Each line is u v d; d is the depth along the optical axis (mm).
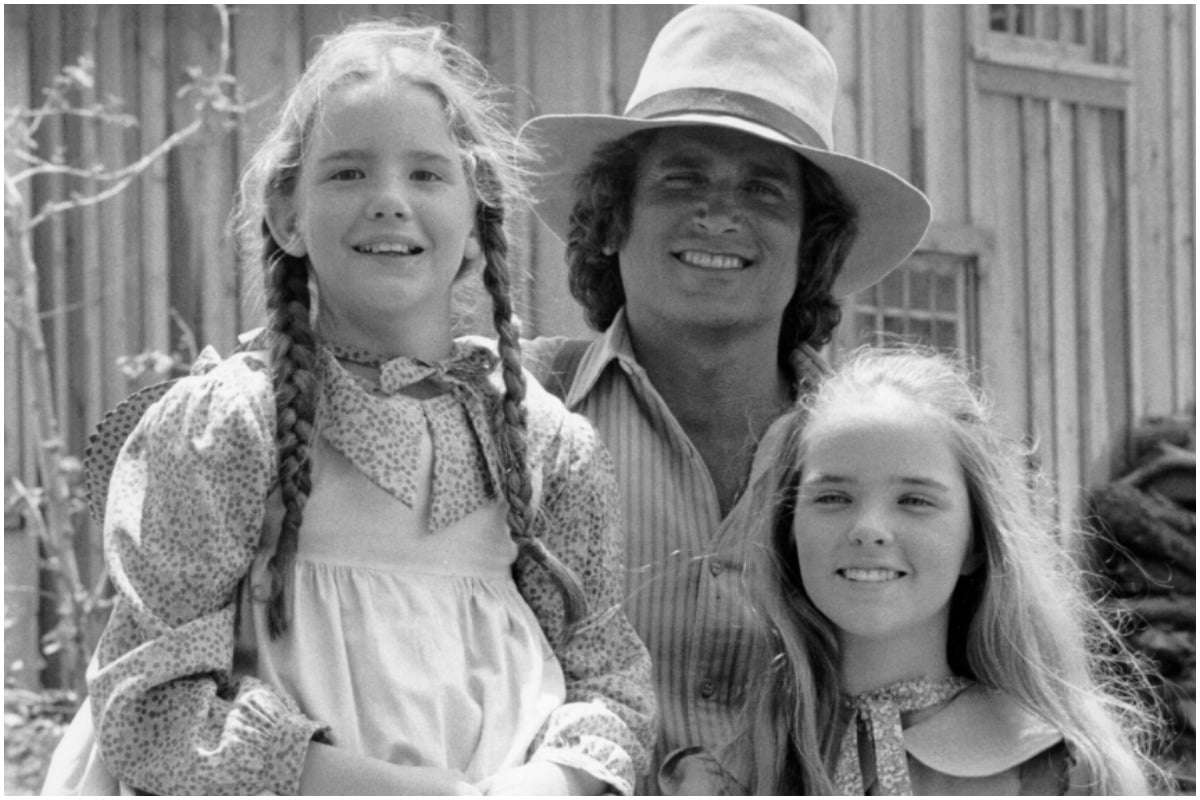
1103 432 9891
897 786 3402
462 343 3361
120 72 7703
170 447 3082
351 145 3158
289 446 3066
